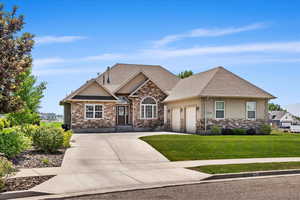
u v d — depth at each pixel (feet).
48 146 51.90
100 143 65.62
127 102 115.34
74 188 30.17
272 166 42.39
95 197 27.53
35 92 70.90
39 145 52.24
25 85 68.03
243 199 26.58
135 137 79.10
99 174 36.94
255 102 99.96
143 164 44.24
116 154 52.19
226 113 96.37
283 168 41.09
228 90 97.14
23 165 41.75
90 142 67.56
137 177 35.55
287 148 61.11
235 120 97.25
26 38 43.52
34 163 43.21
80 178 34.53
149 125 115.85
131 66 135.44
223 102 96.53
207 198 26.99
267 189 30.50
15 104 44.93
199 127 94.43
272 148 60.59
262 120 100.27
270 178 36.65
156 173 37.91
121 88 115.85
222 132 93.40
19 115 69.00
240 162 46.01
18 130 62.08
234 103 97.55
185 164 44.29
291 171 39.96
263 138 76.59
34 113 71.82
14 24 42.65
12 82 43.29
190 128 100.83
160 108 117.70
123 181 33.42
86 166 42.04
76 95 105.70
